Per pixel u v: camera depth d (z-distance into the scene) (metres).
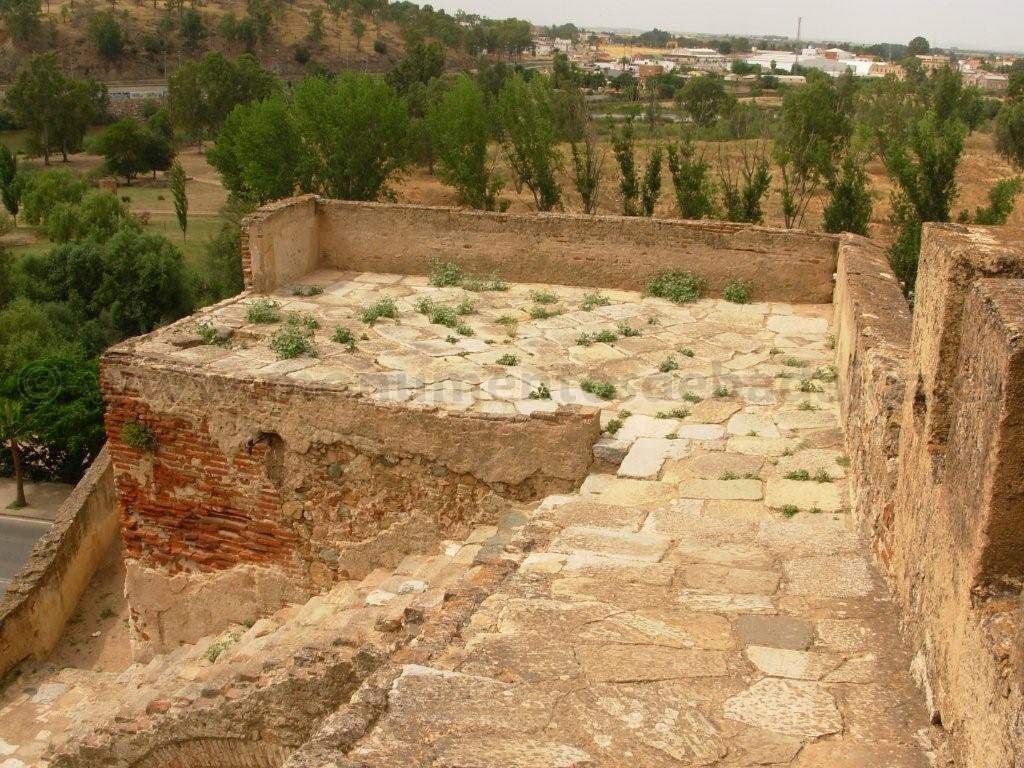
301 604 8.84
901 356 6.23
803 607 4.68
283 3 154.00
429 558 8.09
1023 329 2.96
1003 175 44.44
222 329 9.99
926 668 3.77
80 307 37.19
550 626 4.46
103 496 14.34
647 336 10.55
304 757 3.45
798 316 11.34
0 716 10.28
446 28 161.00
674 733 3.51
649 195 31.75
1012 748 2.61
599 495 6.90
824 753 3.41
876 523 5.39
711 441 7.87
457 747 3.38
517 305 11.55
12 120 98.56
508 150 36.34
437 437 7.96
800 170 33.97
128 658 12.00
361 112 33.84
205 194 70.88
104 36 124.75
